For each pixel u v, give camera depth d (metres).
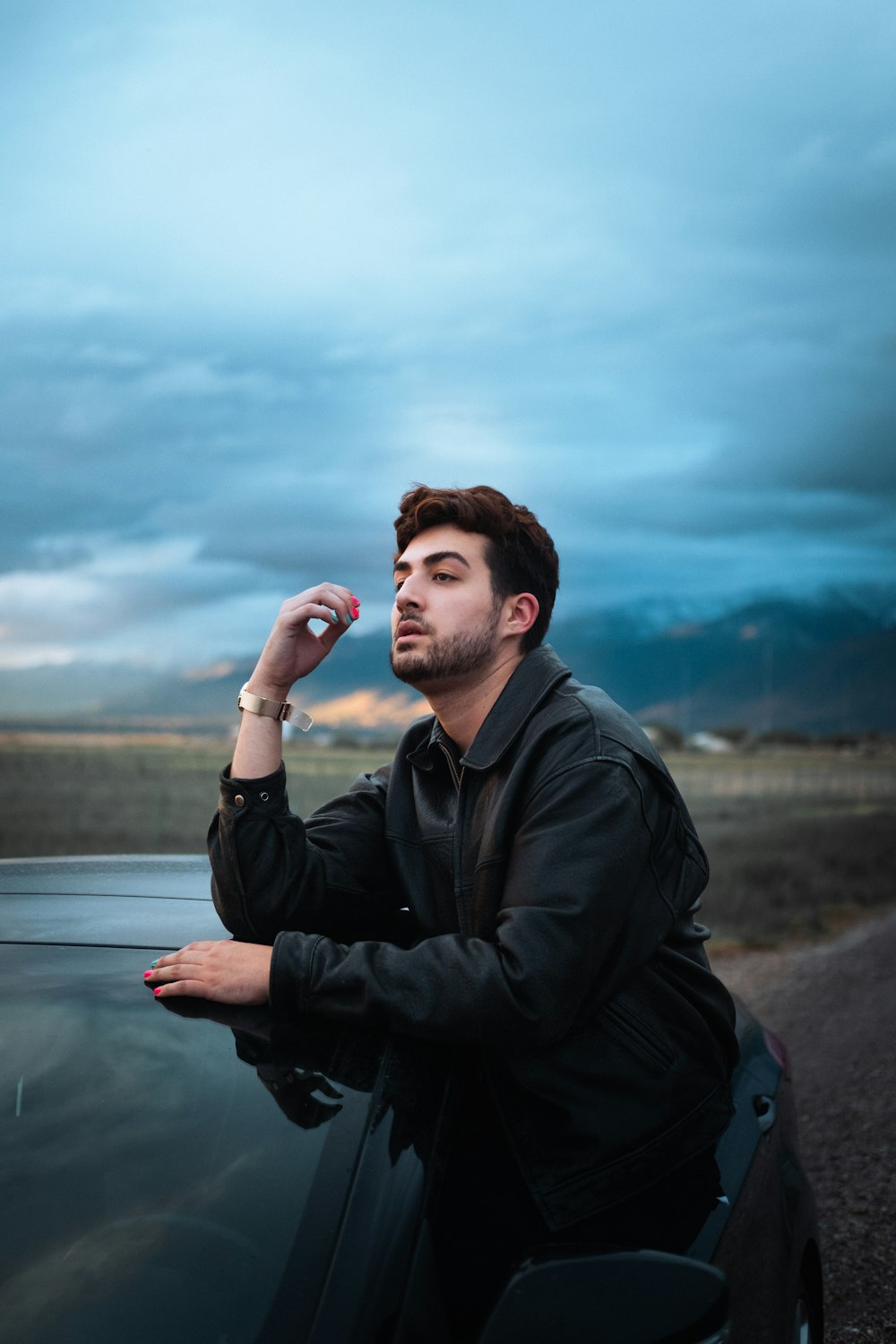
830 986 7.53
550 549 2.11
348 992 1.63
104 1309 1.16
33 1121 1.37
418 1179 1.39
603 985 1.75
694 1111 1.88
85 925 1.91
